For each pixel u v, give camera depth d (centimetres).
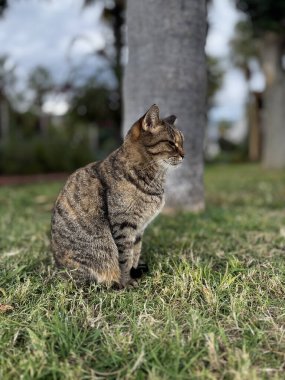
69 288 82
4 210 185
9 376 55
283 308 72
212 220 148
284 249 108
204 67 154
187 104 150
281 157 444
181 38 145
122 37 425
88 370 57
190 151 155
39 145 431
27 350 61
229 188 265
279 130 439
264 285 82
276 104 436
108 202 86
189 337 63
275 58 418
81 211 87
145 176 89
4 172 398
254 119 714
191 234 124
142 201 88
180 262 93
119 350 60
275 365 57
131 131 92
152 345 61
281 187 260
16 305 76
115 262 88
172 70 146
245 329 65
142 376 54
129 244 88
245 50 684
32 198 226
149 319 69
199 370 56
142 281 88
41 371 56
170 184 157
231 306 71
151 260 100
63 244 89
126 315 71
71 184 91
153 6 143
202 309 73
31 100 647
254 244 114
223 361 57
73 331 65
